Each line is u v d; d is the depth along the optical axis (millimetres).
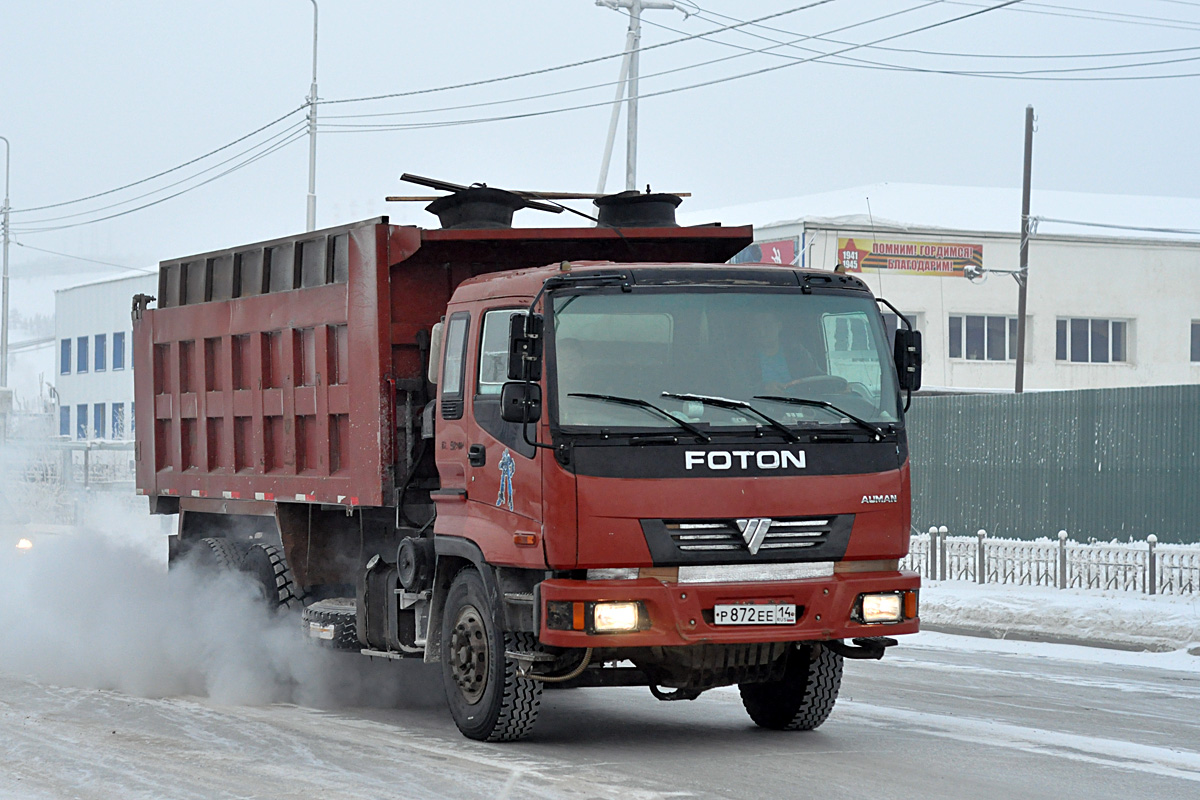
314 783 11406
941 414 39188
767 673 13430
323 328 16688
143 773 11953
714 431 12086
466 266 15938
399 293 15664
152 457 21188
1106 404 34375
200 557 19391
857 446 12422
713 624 11969
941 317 64938
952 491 38781
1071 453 35281
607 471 11883
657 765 12164
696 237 16062
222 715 15508
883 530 12422
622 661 13555
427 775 11695
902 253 64375
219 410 19250
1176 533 32531
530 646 12789
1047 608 25953
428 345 15547
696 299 12500
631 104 45594
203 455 19734
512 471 12500
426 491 15477
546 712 15766
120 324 91938
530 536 12156
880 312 13078
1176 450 32562
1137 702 16562
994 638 25188
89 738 13836
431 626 14141
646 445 11953
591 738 13766
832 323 12781
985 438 37781
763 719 14438
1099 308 67500
